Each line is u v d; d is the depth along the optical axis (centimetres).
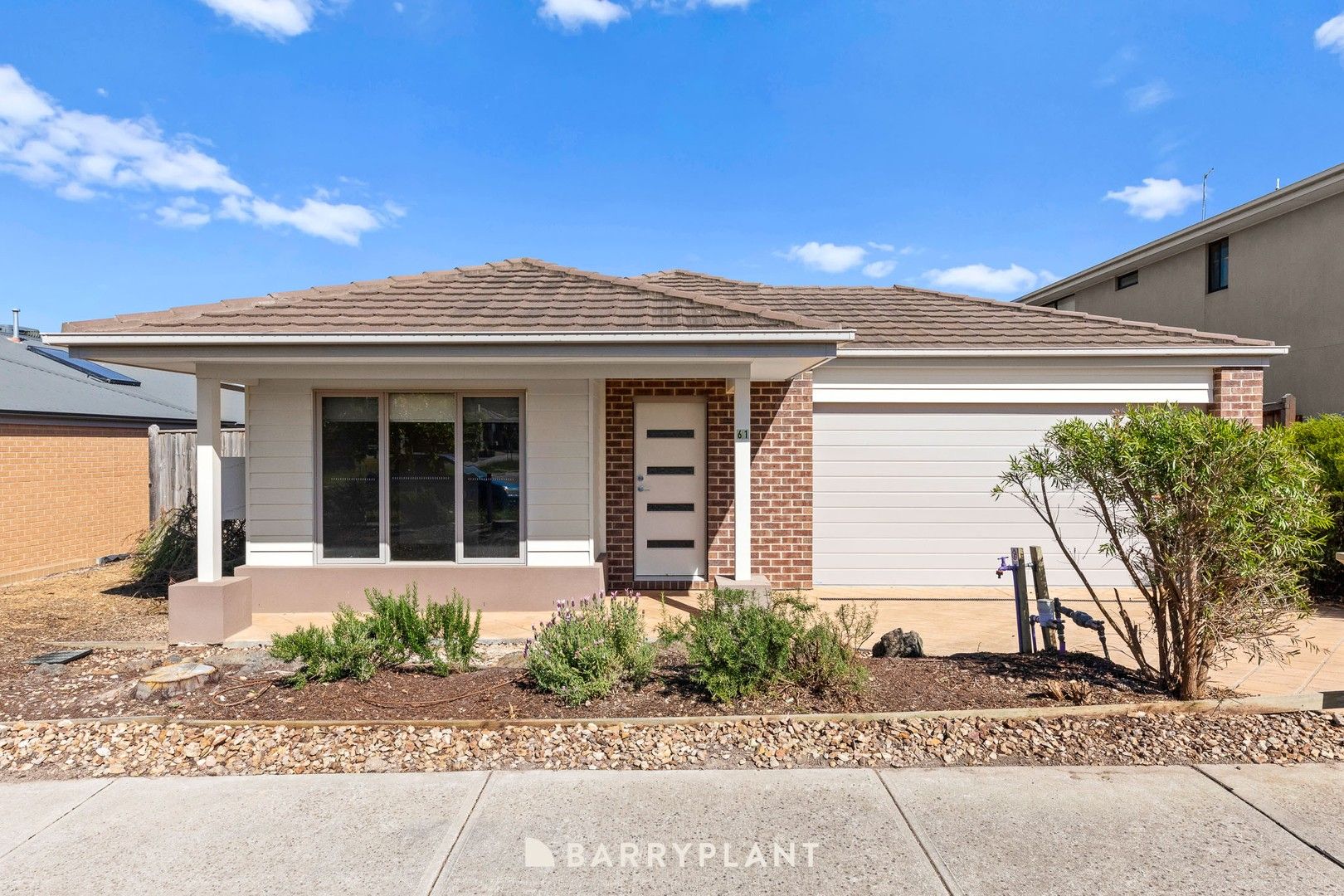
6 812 378
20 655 654
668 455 947
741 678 512
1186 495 466
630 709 499
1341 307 1352
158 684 526
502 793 395
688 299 802
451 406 799
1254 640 508
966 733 461
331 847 344
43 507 1113
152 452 1316
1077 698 502
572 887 313
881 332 1002
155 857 337
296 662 610
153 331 676
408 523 798
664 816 370
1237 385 935
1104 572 950
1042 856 334
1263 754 436
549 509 799
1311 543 472
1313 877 317
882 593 925
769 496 942
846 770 420
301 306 772
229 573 881
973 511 959
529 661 544
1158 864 328
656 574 945
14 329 2208
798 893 308
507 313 754
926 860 331
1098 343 959
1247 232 1554
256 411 783
